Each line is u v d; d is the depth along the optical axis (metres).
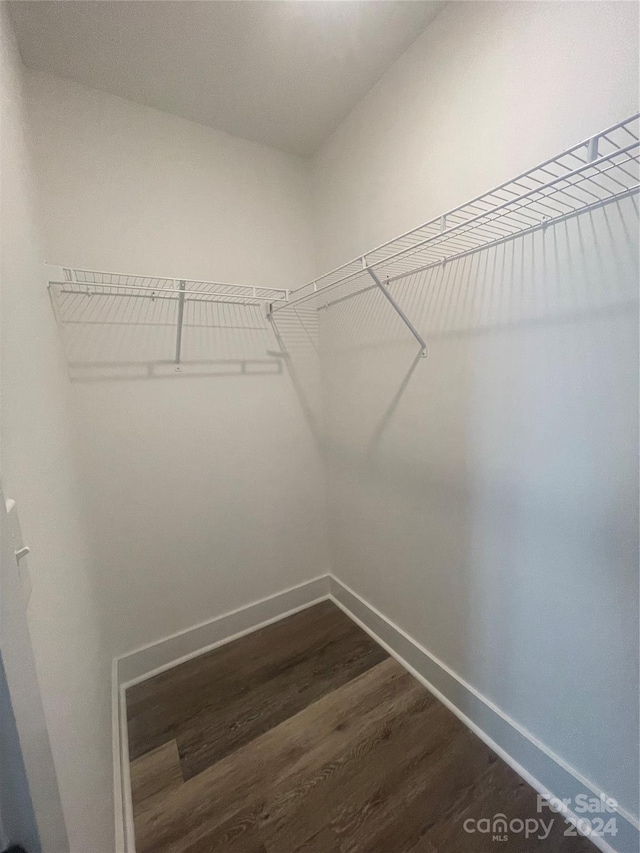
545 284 0.99
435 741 1.33
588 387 0.93
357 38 1.25
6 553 0.36
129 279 1.50
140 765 1.28
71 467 1.12
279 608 2.05
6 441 0.46
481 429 1.22
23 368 0.62
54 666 0.57
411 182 1.36
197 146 1.62
